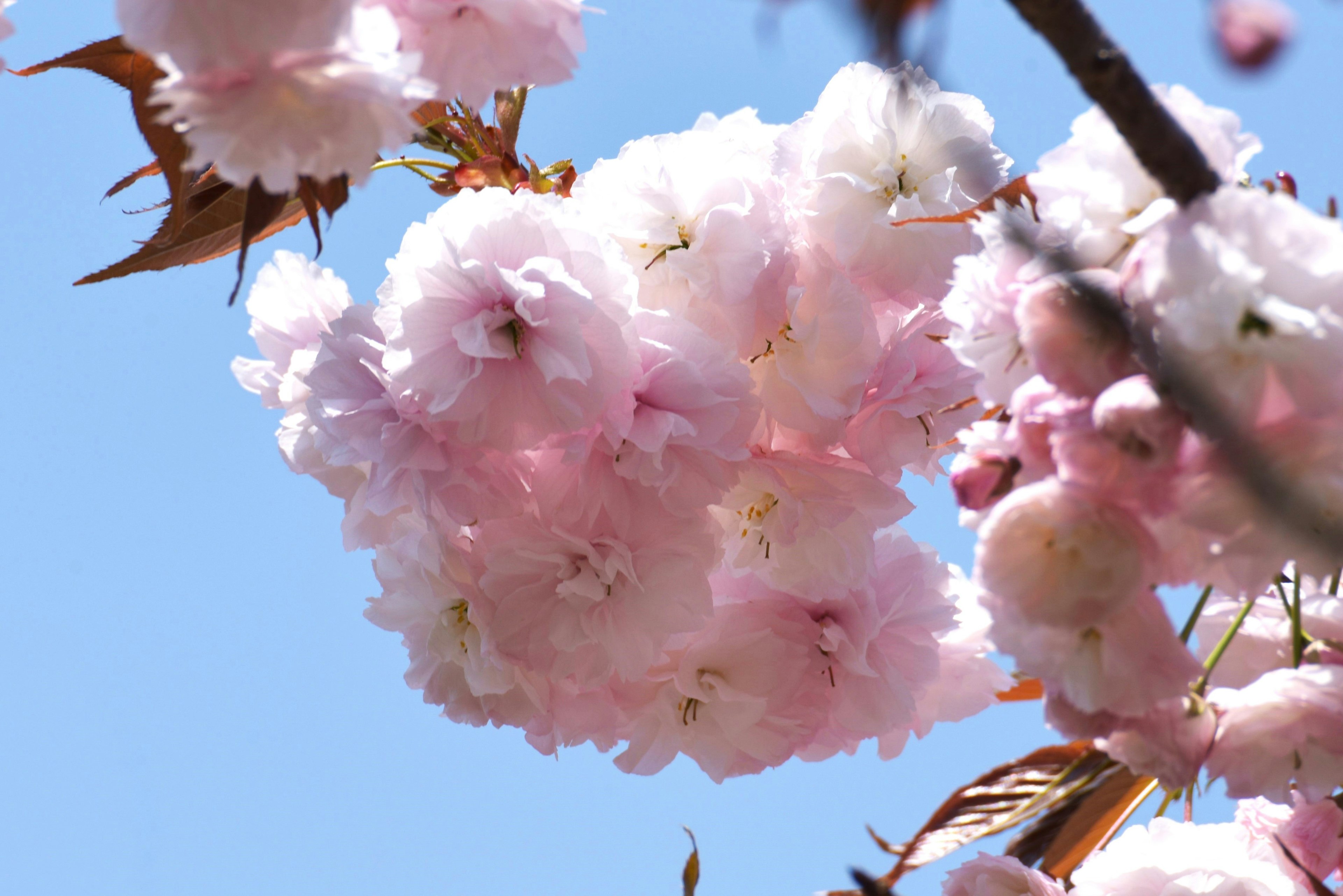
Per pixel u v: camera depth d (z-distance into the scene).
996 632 1.00
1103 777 1.05
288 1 0.99
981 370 1.00
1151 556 0.99
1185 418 0.98
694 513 1.07
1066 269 1.00
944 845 1.05
